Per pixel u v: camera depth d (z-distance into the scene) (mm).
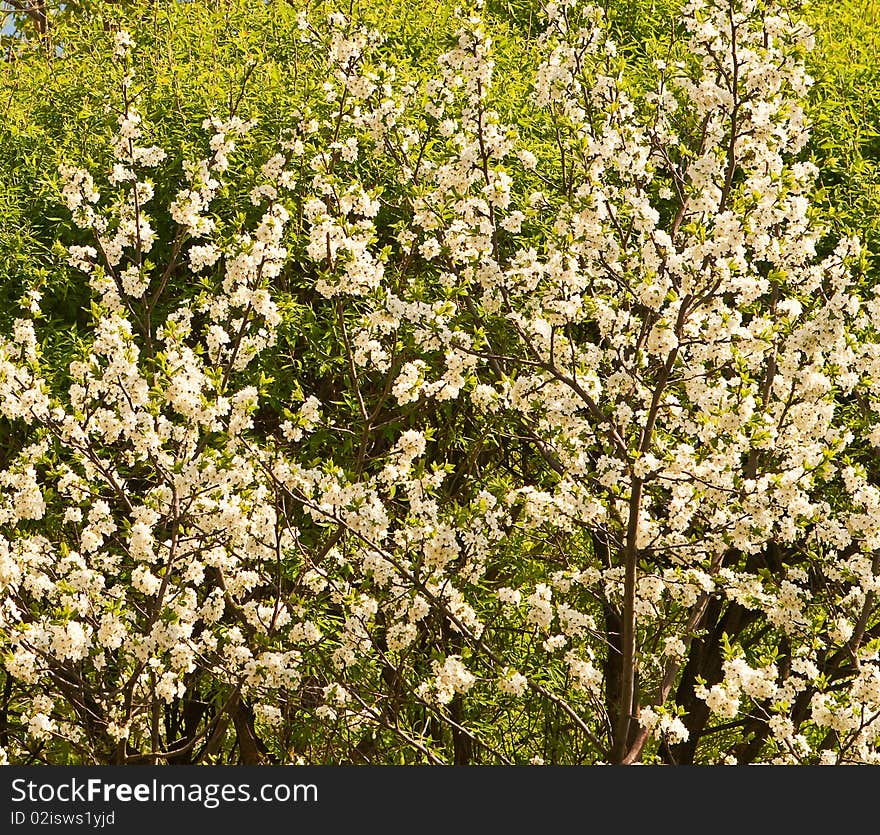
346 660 5504
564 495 5426
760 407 5312
